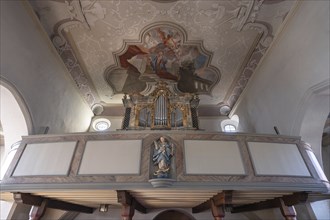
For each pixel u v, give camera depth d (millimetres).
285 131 6645
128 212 4934
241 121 9758
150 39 7434
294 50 6223
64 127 8172
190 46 7715
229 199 4691
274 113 7266
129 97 8875
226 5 6219
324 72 5285
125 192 4707
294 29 6137
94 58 8047
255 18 6520
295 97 6234
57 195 5395
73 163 4961
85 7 6188
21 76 5758
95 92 9719
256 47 7469
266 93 7699
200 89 9734
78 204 7203
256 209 6844
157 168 4836
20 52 5660
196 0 6129
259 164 5031
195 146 5211
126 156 5016
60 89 7773
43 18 6270
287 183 4777
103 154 5074
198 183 4621
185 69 8766
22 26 5680
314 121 6000
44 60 6707
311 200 6379
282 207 5688
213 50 7824
